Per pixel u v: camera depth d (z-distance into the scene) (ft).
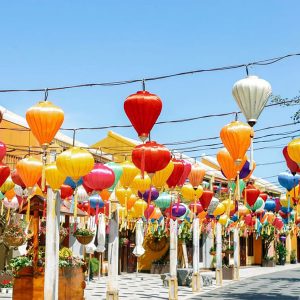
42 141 32.01
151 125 31.35
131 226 99.14
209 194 54.03
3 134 71.61
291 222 89.66
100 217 78.95
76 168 33.27
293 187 49.90
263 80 30.53
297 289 81.82
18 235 59.11
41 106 31.50
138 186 40.68
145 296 67.77
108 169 37.40
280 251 171.32
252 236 164.35
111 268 50.06
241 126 33.06
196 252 74.79
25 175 36.55
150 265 118.42
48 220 39.88
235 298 67.41
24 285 45.70
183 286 82.38
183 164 39.96
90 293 67.77
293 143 36.83
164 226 85.10
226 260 131.03
